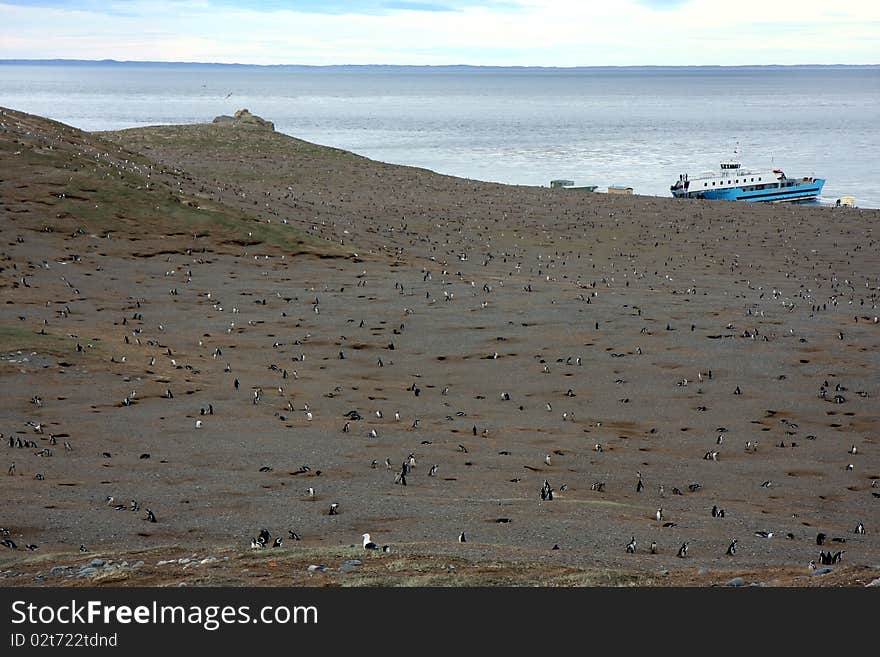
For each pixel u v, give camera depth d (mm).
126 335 51281
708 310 59156
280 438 35250
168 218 79312
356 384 44781
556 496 28703
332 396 42500
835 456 35281
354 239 84125
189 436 35188
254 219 83188
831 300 64375
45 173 82875
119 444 33906
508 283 68750
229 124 162875
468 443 35656
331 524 24453
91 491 27828
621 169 176875
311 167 132625
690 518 26703
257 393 42062
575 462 33750
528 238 91500
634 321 56125
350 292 64375
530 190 124625
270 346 51531
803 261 82250
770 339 52094
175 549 20906
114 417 37469
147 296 61656
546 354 49906
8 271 63469
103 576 18266
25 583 18109
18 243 69438
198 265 70688
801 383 44656
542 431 37938
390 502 26969
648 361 48375
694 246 89000
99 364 44812
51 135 97188
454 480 30484
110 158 94938
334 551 20000
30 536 23156
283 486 29000
